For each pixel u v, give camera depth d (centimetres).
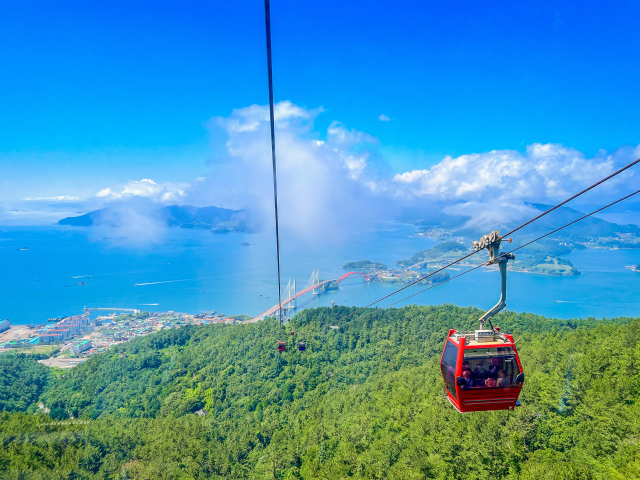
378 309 11844
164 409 9525
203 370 10975
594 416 5234
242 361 10906
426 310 11081
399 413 6888
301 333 11350
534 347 7912
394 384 8162
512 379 1257
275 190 1512
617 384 5622
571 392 5800
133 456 7331
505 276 1223
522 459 5134
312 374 9900
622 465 4466
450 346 1356
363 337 10862
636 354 6131
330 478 5906
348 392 8725
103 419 8725
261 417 8844
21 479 6297
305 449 7019
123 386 10588
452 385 1305
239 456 7450
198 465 7094
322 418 7981
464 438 5700
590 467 4609
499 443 5378
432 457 5603
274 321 12512
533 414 5622
